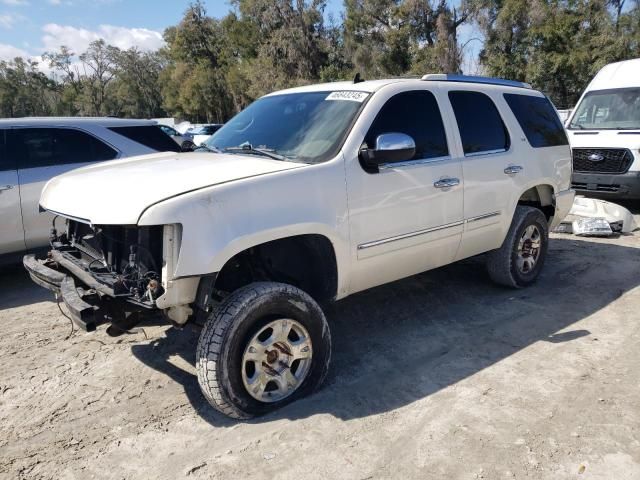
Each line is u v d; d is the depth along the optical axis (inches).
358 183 146.0
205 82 2304.4
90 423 132.0
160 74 2822.3
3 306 220.4
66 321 199.9
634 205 394.9
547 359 158.4
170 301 117.3
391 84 165.0
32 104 3555.6
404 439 121.5
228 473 112.1
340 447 119.2
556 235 311.9
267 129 166.1
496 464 112.4
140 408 138.0
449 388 143.4
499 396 138.6
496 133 195.6
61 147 252.1
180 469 114.0
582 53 1249.4
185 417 133.2
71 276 142.3
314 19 1758.1
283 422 129.0
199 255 116.3
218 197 120.7
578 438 120.5
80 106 3351.4
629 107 383.9
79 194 133.6
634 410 131.1
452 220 174.9
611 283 225.3
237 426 128.2
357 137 148.6
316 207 136.5
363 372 153.5
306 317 134.4
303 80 1724.9
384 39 1568.7
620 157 355.6
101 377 154.7
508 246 206.4
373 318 192.9
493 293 215.0
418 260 170.1
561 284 225.1
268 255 144.6
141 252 120.2
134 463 116.6
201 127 1157.1
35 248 247.0
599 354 161.0
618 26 1232.2
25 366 162.9
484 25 1369.3
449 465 112.4
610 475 108.7
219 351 120.3
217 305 133.5
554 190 221.9
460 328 182.7
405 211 158.9
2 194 233.9
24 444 124.3
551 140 220.5
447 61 1424.7
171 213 114.0
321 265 147.5
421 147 166.2
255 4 1765.5
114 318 127.0
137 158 163.8
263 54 1801.2
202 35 2417.6
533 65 1314.0
